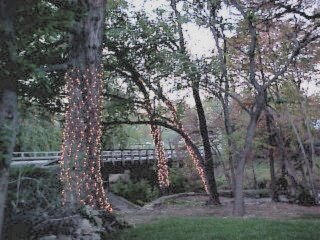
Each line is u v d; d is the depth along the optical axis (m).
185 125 33.22
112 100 21.42
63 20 9.48
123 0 19.64
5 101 8.04
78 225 10.16
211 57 19.77
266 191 30.34
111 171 34.78
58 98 17.27
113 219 11.88
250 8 15.96
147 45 20.23
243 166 17.42
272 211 19.00
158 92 21.25
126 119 22.27
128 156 36.72
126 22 20.23
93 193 13.04
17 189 10.29
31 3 8.55
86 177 12.95
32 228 9.62
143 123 22.31
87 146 13.17
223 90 19.17
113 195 30.78
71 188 12.74
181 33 20.78
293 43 19.38
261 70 21.61
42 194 10.85
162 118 22.89
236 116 28.80
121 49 20.14
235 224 11.73
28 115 21.20
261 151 29.17
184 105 23.61
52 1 10.33
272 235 10.12
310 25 17.64
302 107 24.36
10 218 9.73
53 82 16.27
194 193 29.86
